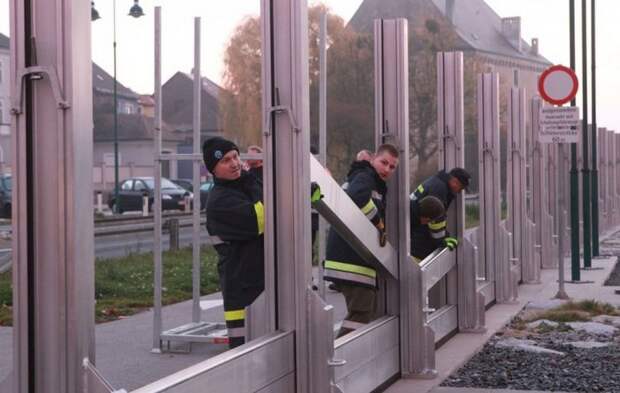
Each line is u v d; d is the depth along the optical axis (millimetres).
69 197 3369
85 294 3438
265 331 5207
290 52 5090
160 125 8758
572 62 16656
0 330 10031
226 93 18703
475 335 10133
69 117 3359
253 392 4672
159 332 8859
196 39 8914
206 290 14312
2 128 35031
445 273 9414
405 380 7719
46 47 3377
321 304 5117
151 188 45125
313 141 20594
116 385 7426
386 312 7746
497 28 83250
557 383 7840
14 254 3418
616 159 36938
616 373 8250
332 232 7613
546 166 20266
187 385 4043
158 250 8844
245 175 5871
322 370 5117
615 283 16312
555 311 11680
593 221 22344
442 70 10148
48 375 3428
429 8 49906
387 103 7672
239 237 5715
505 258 12773
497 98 12336
